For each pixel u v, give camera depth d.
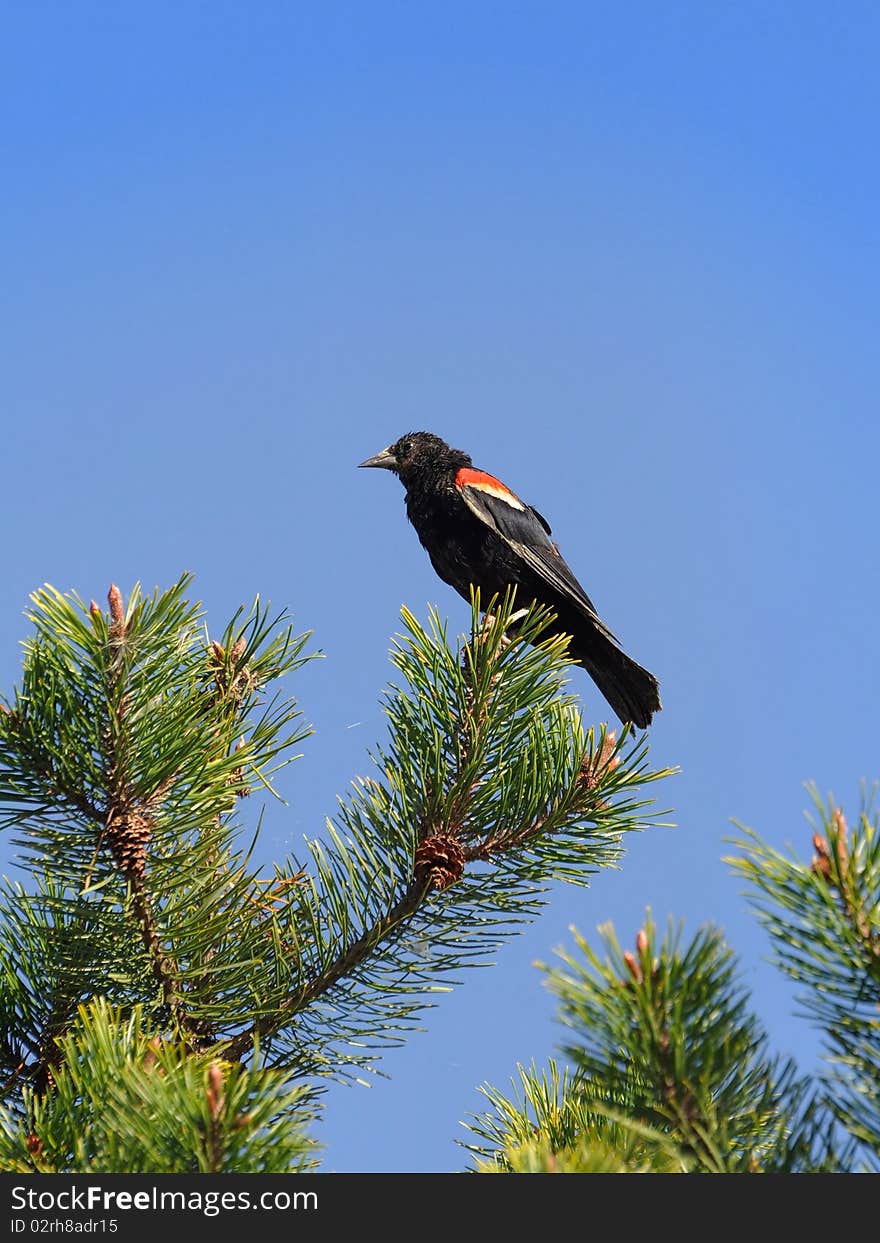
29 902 6.56
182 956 6.43
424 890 6.91
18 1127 4.73
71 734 6.28
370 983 6.65
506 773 7.32
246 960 6.54
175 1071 4.39
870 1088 4.04
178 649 6.44
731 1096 4.07
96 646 6.18
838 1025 4.11
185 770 6.45
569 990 4.03
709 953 4.00
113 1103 4.35
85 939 6.31
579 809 7.30
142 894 6.30
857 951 4.17
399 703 7.47
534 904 7.01
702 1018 4.00
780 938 4.25
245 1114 4.11
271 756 6.80
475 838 7.30
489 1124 6.16
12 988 6.38
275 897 6.86
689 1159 3.96
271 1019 6.48
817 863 4.28
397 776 7.28
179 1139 4.12
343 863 7.01
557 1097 6.17
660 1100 4.02
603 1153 3.97
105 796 6.39
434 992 6.63
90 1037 4.84
